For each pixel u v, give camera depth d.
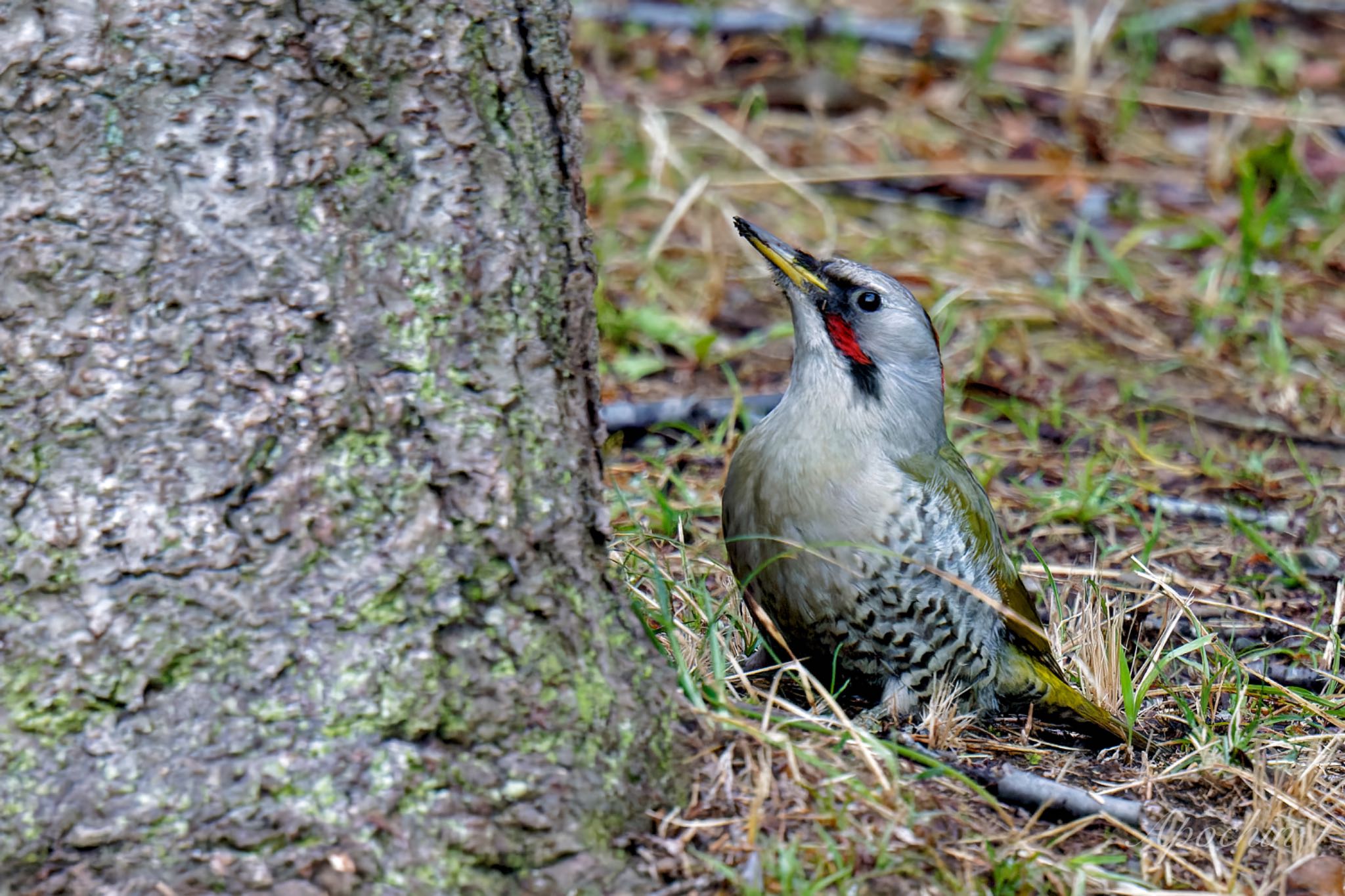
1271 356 15.05
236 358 6.23
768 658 9.37
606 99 20.05
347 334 6.36
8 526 6.09
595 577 6.96
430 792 6.27
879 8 23.19
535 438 6.72
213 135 6.18
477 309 6.61
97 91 6.05
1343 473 13.55
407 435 6.44
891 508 8.92
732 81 20.86
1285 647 10.50
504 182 6.70
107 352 6.12
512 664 6.50
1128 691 8.83
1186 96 21.08
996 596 9.34
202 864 6.05
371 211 6.42
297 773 6.16
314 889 6.09
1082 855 7.17
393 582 6.36
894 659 9.20
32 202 6.04
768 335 15.09
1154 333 15.91
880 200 18.39
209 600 6.19
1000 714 9.55
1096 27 21.64
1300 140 19.75
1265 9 23.42
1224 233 17.80
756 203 18.00
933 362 9.53
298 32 6.23
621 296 15.91
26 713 6.06
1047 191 18.86
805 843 6.73
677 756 6.95
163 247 6.16
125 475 6.15
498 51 6.67
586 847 6.47
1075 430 14.17
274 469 6.26
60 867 6.00
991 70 21.42
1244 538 12.38
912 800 7.19
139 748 6.10
